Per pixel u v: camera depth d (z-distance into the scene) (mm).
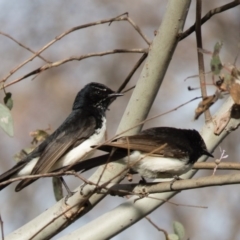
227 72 9656
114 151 9672
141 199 9930
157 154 10320
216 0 21109
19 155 12273
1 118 9445
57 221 9828
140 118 10352
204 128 10875
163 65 10211
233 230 19281
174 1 10164
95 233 9781
